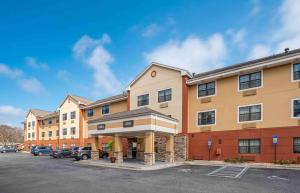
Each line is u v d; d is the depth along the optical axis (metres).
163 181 14.54
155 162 25.59
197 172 18.44
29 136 65.56
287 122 21.66
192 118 28.14
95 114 43.38
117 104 38.44
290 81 21.97
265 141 22.59
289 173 16.98
